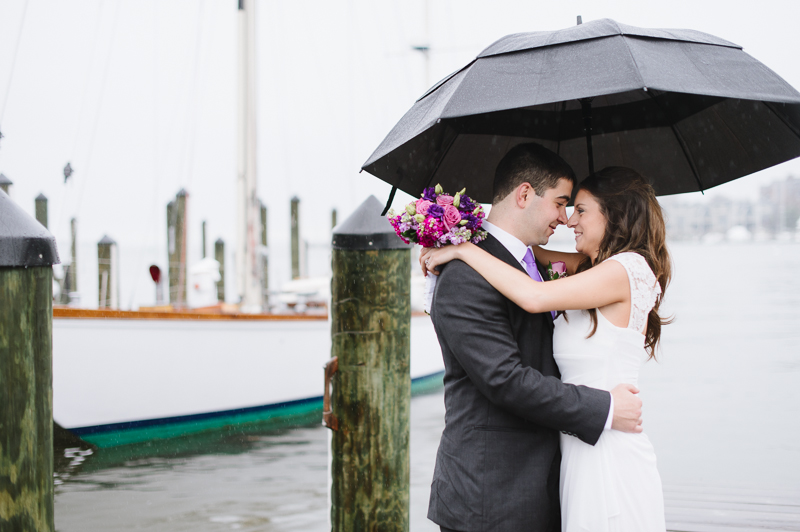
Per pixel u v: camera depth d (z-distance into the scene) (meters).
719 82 1.67
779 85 1.76
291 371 8.07
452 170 2.44
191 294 11.55
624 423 1.82
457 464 1.88
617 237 2.00
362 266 2.70
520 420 1.86
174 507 4.88
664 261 2.02
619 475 1.84
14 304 1.83
